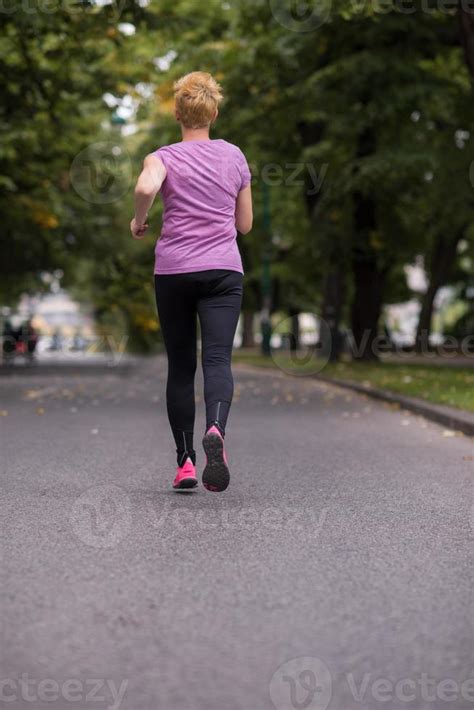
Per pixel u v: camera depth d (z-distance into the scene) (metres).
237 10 35.28
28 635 5.52
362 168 36.88
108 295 56.66
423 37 35.12
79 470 12.08
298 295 87.06
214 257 9.53
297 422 18.83
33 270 58.25
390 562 7.28
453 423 17.38
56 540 7.92
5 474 11.72
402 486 10.99
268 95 37.75
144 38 31.95
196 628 5.66
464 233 67.88
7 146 35.06
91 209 55.25
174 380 10.18
